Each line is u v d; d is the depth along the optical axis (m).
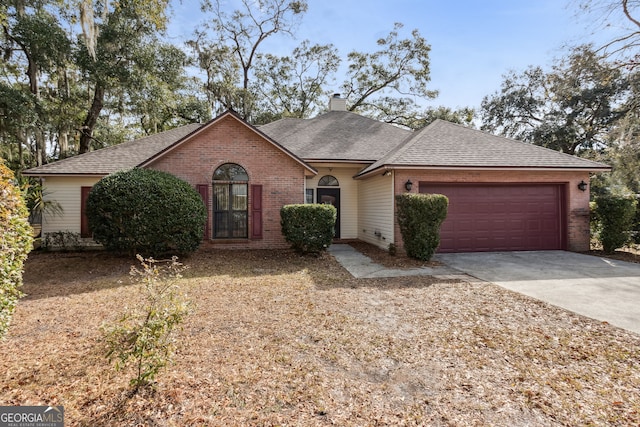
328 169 13.83
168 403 2.85
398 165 9.58
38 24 12.55
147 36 15.90
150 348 3.04
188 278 7.47
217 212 11.05
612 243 10.20
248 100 22.75
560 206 11.02
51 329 4.52
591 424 2.61
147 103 16.52
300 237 9.68
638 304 5.50
